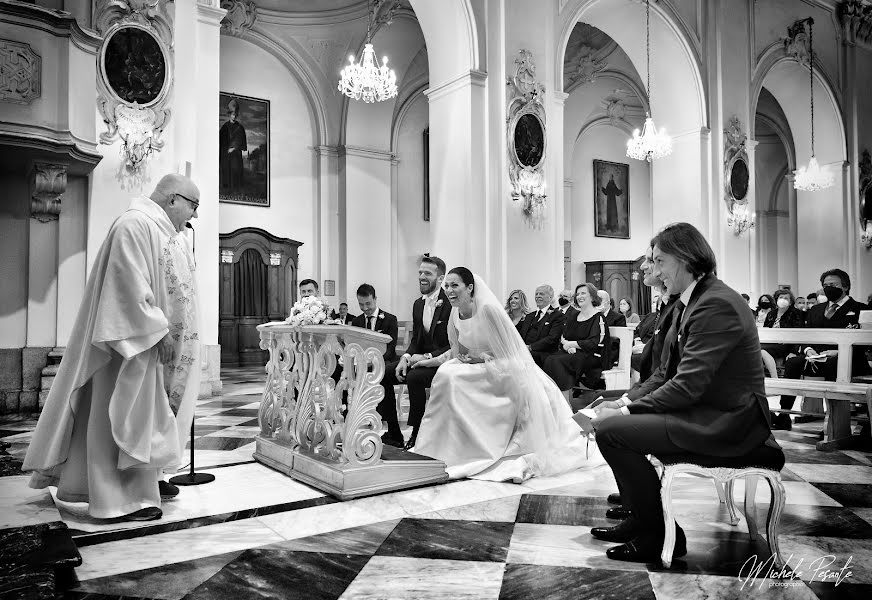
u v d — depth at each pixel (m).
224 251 13.34
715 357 2.54
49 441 3.19
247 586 2.43
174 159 7.71
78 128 6.50
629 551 2.69
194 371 3.57
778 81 16.02
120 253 3.16
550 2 10.07
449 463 4.31
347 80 9.77
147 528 3.10
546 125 9.97
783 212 22.98
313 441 4.04
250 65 13.95
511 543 2.91
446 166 9.55
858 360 5.98
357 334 3.70
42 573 2.30
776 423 6.11
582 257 19.42
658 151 11.42
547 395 4.53
